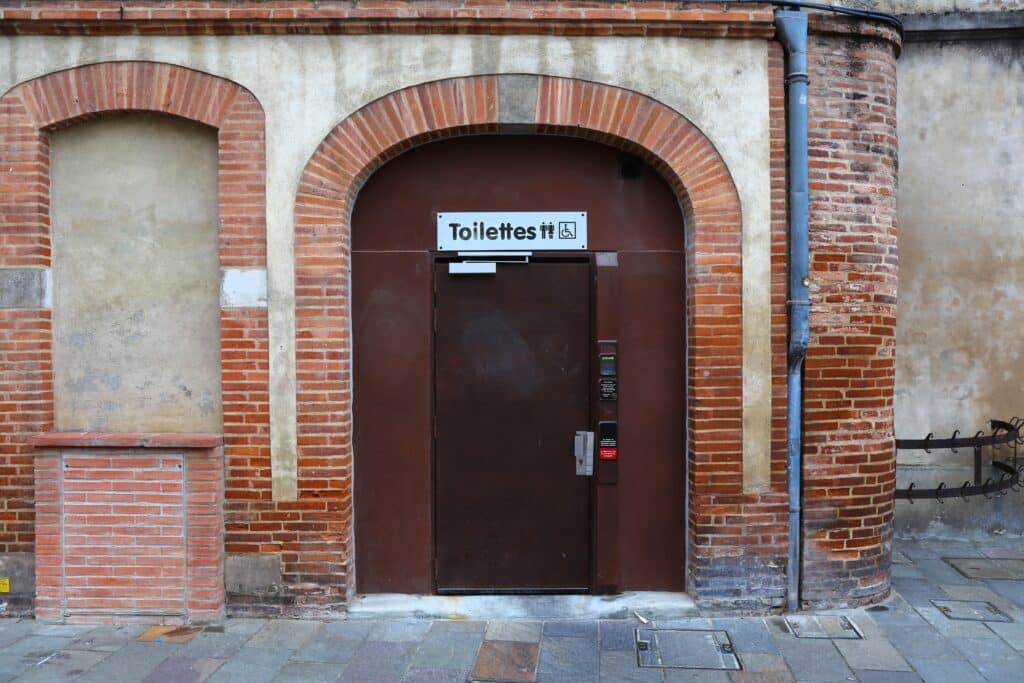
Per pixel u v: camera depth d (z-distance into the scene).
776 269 4.99
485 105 4.92
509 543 5.27
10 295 4.93
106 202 5.05
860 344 5.11
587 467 5.21
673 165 4.96
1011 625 4.86
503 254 5.20
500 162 5.20
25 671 4.23
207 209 5.02
